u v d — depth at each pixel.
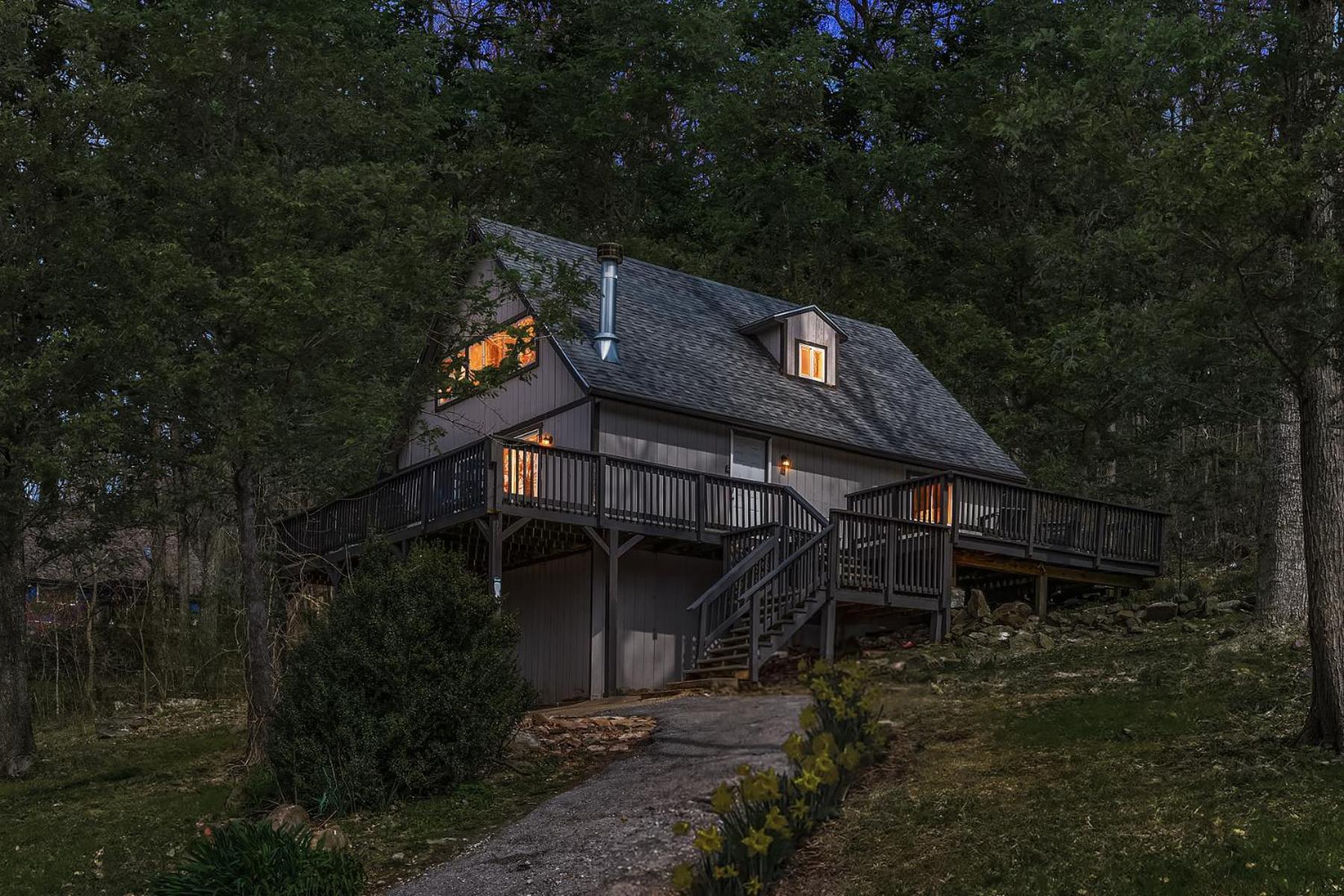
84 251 17.48
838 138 46.28
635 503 21.53
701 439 23.62
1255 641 16.00
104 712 24.86
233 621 29.33
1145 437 33.19
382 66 27.52
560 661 22.73
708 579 23.94
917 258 42.16
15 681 19.48
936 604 20.95
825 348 27.34
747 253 41.88
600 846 10.34
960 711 13.61
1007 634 19.95
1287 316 10.92
